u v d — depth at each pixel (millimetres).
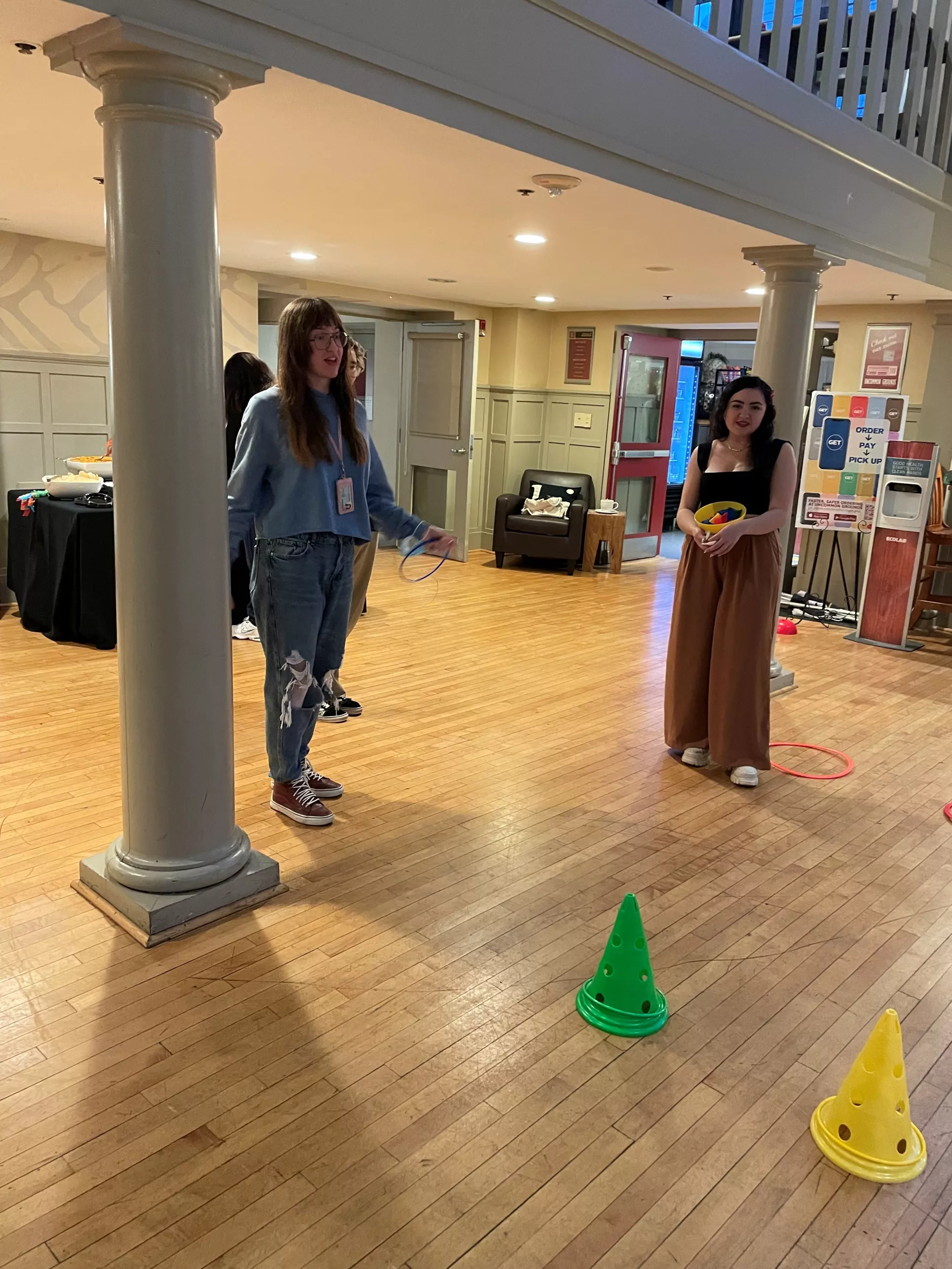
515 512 7812
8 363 5258
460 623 5887
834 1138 1829
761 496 3412
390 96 2393
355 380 2854
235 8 2020
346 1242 1579
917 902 2797
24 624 5145
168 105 2023
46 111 2549
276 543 2773
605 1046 2098
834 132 4062
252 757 3576
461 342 7469
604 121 2994
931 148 4844
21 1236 1562
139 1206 1631
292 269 6043
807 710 4578
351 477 2832
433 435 7887
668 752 3895
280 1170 1720
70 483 4891
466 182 3197
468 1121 1862
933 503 5934
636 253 4543
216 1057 1998
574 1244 1598
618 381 7945
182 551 2260
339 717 4055
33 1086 1894
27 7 1828
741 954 2482
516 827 3143
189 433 2205
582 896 2723
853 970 2438
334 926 2498
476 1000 2230
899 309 6266
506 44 2639
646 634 5805
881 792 3609
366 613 6059
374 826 3086
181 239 2102
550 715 4270
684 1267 1567
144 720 2367
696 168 3404
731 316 7246
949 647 5914
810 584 6566
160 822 2438
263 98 2354
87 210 4180
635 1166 1771
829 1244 1630
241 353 4109
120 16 1852
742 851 3066
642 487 8625
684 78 3252
